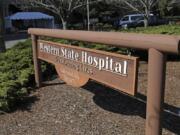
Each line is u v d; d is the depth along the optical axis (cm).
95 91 650
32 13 4512
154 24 3472
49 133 498
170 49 331
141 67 863
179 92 644
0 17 1069
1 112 578
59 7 1895
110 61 437
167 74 786
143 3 2284
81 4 2088
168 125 501
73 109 570
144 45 359
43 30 647
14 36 3541
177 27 1203
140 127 495
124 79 413
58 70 615
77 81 543
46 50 663
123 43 388
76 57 536
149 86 362
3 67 768
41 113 567
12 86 634
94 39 448
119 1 2572
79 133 490
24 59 799
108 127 501
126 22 3688
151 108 365
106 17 4953
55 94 646
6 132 512
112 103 589
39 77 701
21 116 562
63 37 559
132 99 607
